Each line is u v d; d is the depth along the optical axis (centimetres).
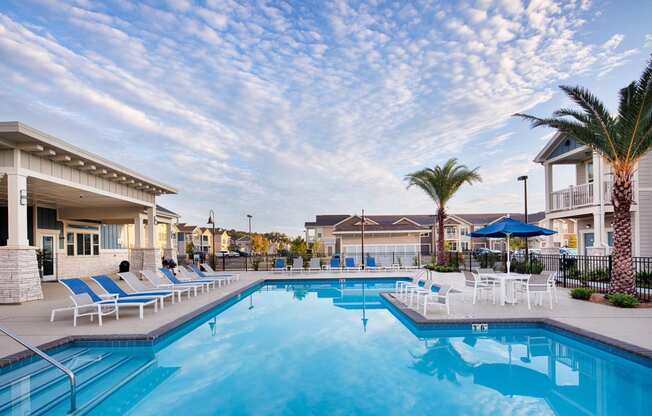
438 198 2345
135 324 814
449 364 627
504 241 4244
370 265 2425
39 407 468
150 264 1988
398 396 499
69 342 706
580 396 496
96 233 2247
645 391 518
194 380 561
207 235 7538
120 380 562
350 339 791
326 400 486
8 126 968
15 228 1074
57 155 1190
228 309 1166
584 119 1134
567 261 1543
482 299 1148
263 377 571
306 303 1288
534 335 823
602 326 759
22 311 969
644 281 1299
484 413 447
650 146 1048
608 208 1664
